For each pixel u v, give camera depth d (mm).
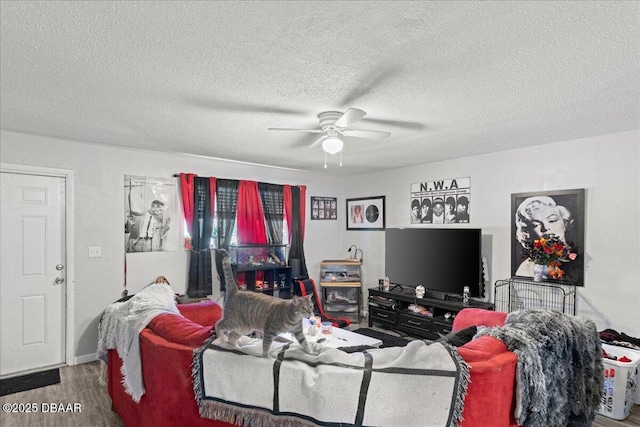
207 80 2188
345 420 1474
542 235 3789
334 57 1902
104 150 3949
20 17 1524
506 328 1892
